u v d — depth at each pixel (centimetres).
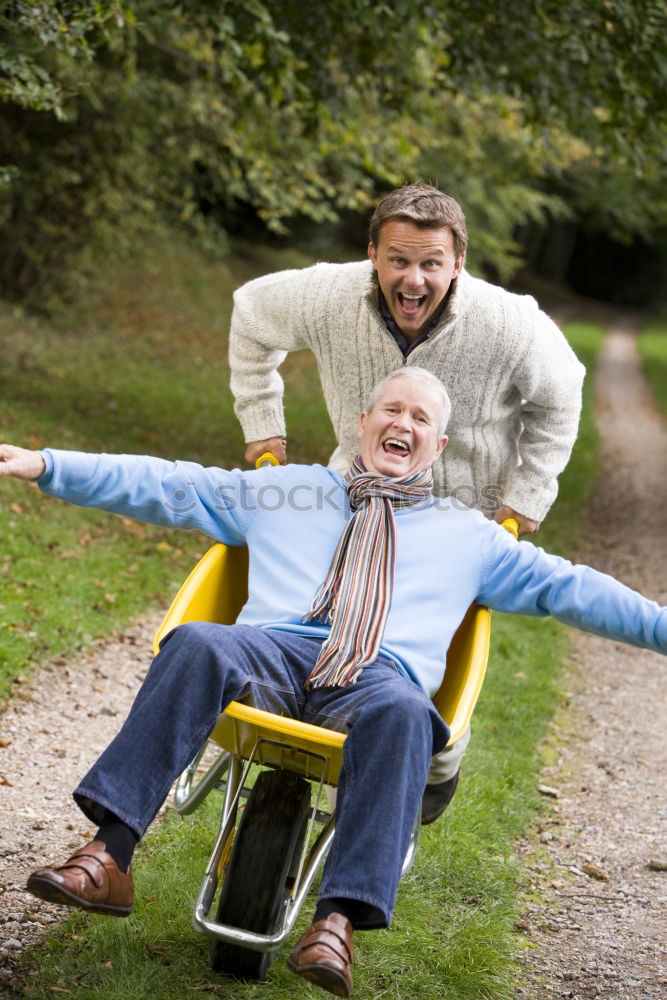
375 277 320
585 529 1202
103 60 1323
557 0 945
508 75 1016
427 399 301
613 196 2833
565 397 341
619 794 514
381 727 257
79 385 1443
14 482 850
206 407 1495
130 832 256
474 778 482
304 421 1550
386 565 290
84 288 2031
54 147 1681
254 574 303
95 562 736
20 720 474
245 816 279
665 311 5800
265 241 3189
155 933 312
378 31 920
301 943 246
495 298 323
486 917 359
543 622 820
